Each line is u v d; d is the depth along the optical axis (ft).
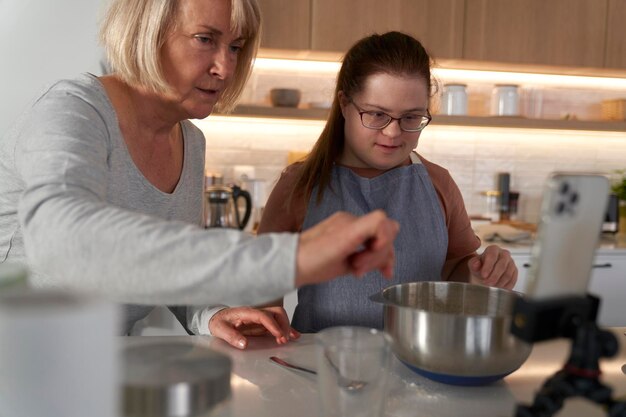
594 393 1.75
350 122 4.20
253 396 2.51
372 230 1.96
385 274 2.23
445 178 4.69
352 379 2.13
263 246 2.00
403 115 4.01
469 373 2.53
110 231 2.07
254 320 3.31
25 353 1.20
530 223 10.09
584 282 1.79
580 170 10.58
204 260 1.98
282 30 8.55
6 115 7.09
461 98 9.32
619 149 10.65
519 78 10.39
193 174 4.19
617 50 9.45
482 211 10.36
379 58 4.00
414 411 2.41
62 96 3.04
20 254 3.37
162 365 1.73
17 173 3.23
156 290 2.00
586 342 1.75
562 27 9.27
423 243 4.26
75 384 1.24
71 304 1.31
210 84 3.55
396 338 2.69
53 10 7.07
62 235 2.11
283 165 9.76
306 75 9.72
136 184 3.54
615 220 9.53
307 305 4.19
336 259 1.97
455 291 3.22
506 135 10.34
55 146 2.62
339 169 4.44
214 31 3.38
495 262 3.71
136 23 3.29
